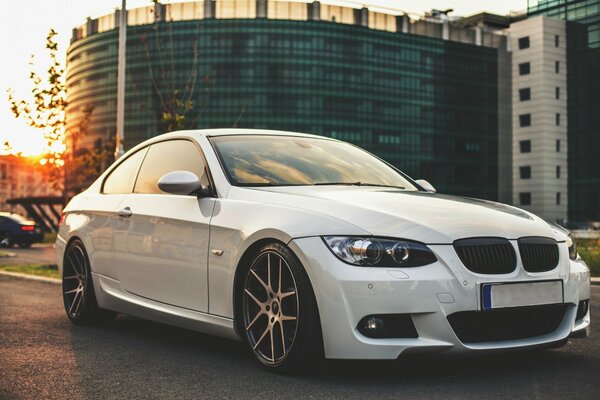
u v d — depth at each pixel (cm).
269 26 8438
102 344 464
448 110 9306
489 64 9575
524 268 352
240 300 392
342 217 353
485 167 9538
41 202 4791
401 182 480
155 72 8531
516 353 414
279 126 8425
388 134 8875
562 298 363
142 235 470
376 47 8825
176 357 419
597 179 8812
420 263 334
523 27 9538
